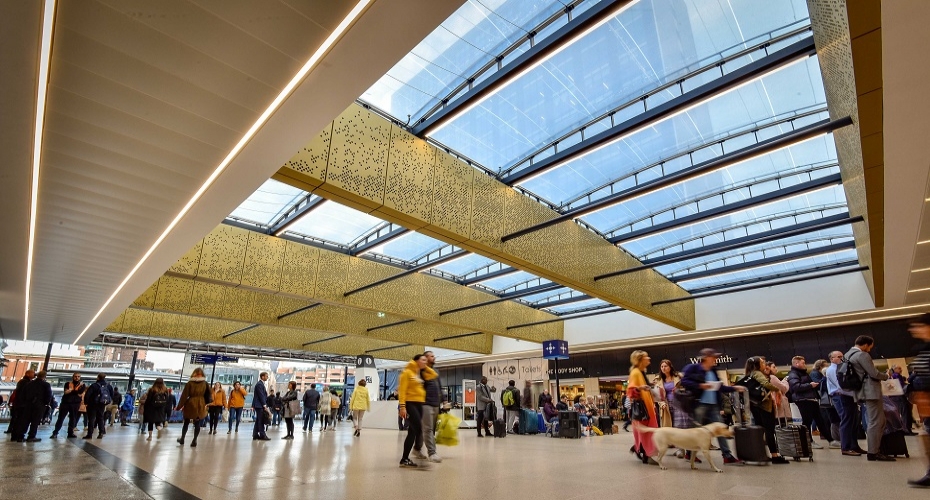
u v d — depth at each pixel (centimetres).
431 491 452
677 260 1373
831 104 741
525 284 1966
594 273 1414
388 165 888
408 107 889
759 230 1426
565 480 521
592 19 638
